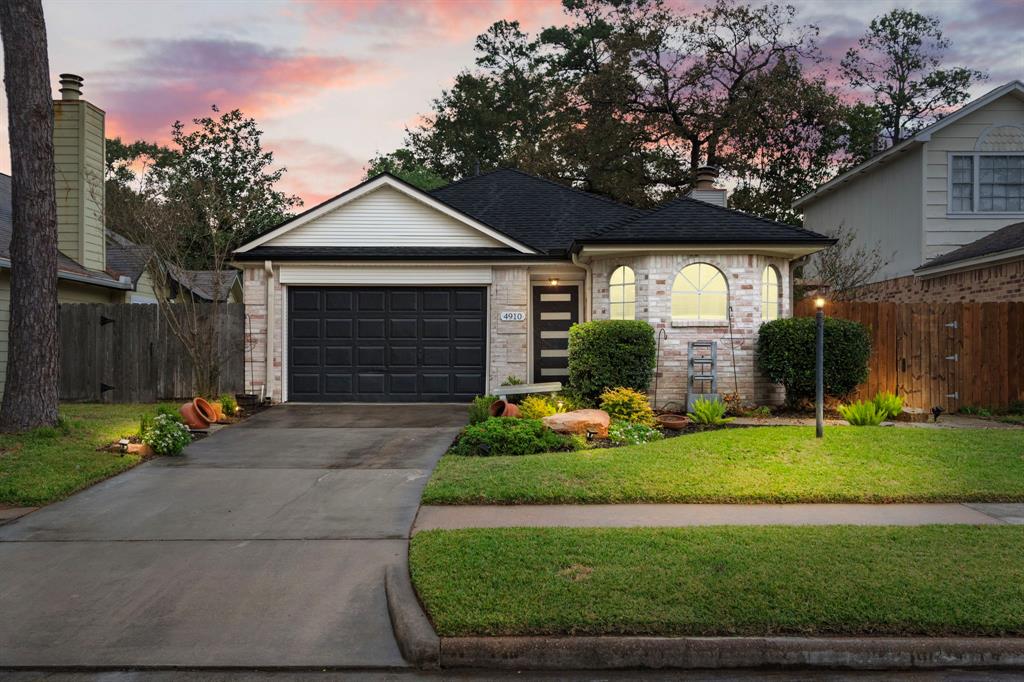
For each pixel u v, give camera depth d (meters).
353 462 8.28
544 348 14.05
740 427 10.09
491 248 13.66
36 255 9.29
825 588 4.25
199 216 16.95
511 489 6.71
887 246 18.34
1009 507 6.30
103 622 4.16
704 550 4.95
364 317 13.45
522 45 39.56
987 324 12.28
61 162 15.41
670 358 12.11
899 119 35.53
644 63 30.22
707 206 13.17
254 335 13.22
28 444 8.52
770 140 29.41
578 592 4.23
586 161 30.69
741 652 3.72
